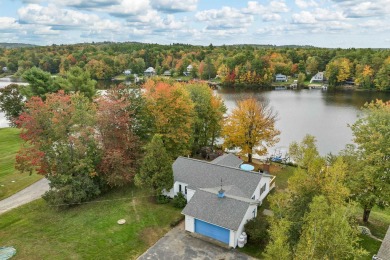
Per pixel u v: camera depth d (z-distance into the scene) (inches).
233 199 1175.6
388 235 955.3
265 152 1902.1
